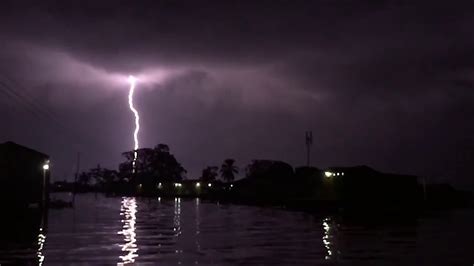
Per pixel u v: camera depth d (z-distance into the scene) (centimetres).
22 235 2833
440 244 2347
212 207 6688
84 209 5884
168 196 12562
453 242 2422
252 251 2155
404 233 2869
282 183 8994
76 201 8894
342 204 5931
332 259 1917
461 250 2134
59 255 2050
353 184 6278
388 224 3553
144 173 15175
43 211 5078
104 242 2506
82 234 2898
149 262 1873
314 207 6012
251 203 7781
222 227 3384
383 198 6238
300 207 6150
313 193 6775
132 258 1972
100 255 2052
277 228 3284
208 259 1942
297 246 2314
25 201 4784
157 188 14038
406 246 2280
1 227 3350
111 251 2172
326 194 6406
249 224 3634
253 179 9844
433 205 6050
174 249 2236
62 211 5312
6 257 1994
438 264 1788
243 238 2673
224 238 2683
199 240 2595
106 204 7519
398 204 5962
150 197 12188
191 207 6694
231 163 12875
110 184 15588
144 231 3094
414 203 6091
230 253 2100
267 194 8481
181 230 3175
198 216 4650
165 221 3969
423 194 6538
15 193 4672
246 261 1888
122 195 13625
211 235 2852
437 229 3112
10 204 4625
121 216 4584
